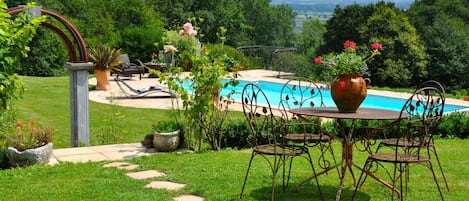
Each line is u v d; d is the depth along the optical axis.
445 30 26.94
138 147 7.31
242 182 5.18
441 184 5.10
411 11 31.78
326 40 30.55
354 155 6.64
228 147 7.46
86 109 8.17
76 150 7.06
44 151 6.18
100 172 5.64
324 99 15.20
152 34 21.53
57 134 9.32
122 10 37.50
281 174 5.52
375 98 14.98
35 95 14.23
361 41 27.77
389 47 24.48
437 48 26.53
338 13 29.84
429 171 5.63
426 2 36.78
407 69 24.42
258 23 57.88
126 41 21.33
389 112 4.62
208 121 7.20
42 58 27.44
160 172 5.68
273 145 4.80
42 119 10.83
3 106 6.53
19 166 6.06
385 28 25.17
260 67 22.28
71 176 5.47
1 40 6.23
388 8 26.31
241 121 7.61
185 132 7.24
